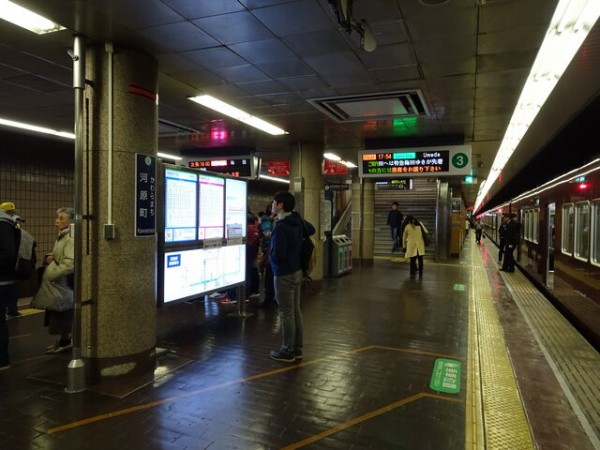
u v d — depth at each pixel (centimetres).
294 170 1073
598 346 675
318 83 607
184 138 1044
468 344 555
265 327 629
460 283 1059
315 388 411
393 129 898
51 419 347
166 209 511
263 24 421
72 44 474
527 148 1174
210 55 500
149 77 478
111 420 346
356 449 306
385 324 655
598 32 433
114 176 442
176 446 308
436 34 441
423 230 1189
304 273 509
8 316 696
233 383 422
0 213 448
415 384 422
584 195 732
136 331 453
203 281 581
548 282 1081
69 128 901
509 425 337
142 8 383
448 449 306
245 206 684
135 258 452
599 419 352
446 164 932
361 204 1509
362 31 382
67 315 514
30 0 368
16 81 614
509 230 1319
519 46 469
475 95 653
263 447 308
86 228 444
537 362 485
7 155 921
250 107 741
